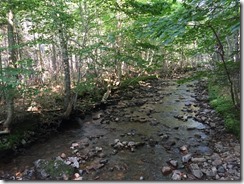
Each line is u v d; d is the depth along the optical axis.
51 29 8.11
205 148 6.19
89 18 9.08
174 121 8.57
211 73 7.27
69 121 8.54
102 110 10.20
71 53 8.73
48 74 12.21
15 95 6.66
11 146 6.22
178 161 5.56
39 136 7.21
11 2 6.10
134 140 6.96
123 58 9.69
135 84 15.45
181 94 13.21
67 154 6.08
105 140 7.03
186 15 3.52
